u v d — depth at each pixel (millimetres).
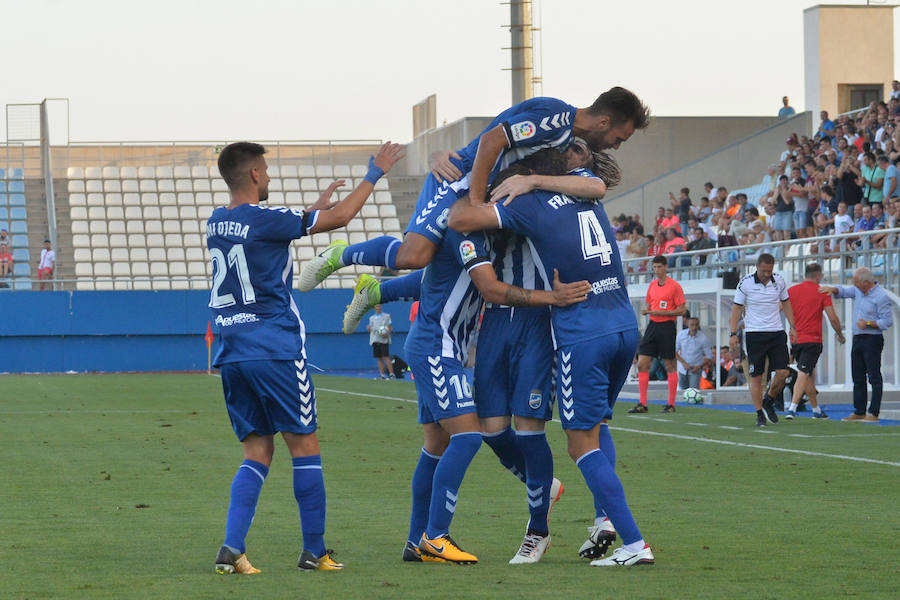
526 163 14516
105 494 20469
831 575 13148
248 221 13633
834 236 45156
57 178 94562
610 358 14172
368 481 22500
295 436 13789
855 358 37219
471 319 14555
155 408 42906
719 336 46938
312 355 82688
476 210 13844
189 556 14531
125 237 91812
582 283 13961
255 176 14086
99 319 79625
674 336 40844
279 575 13289
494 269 14672
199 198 95438
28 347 78688
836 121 68875
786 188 59719
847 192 55031
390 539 16109
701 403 46125
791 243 47812
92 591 12234
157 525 17078
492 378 14570
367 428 34656
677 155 89562
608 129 14609
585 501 19672
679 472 23797
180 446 29000
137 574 13273
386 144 14133
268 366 13516
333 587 12500
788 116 85312
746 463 25344
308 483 13758
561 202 14102
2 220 90312
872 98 83812
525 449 14430
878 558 14273
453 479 14211
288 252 13945
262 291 13672
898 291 42594
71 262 89750
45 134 94688
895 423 36219
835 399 44875
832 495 20406
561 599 11820
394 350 83250
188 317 80875
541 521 14500
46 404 44969
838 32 82938
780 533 16250
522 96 99062
